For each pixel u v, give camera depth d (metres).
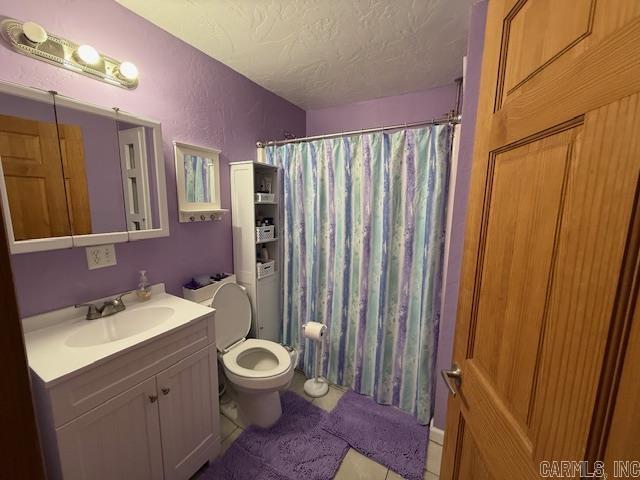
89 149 1.17
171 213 1.53
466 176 1.28
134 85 1.31
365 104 2.39
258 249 2.08
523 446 0.52
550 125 0.47
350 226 1.85
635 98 0.32
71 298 1.18
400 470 1.34
